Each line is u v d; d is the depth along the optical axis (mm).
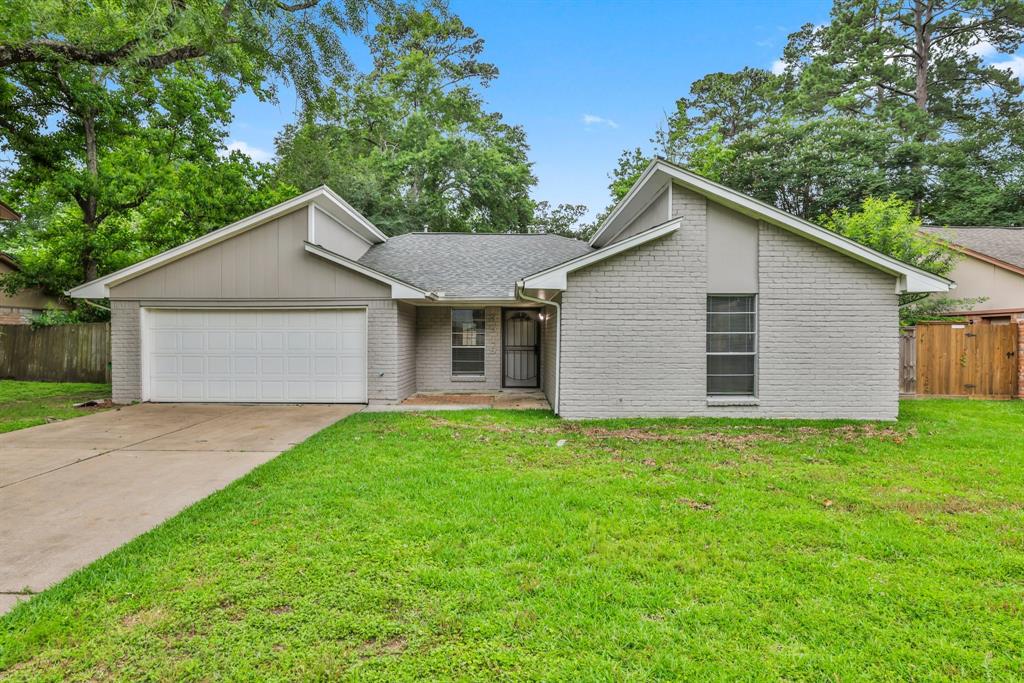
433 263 12555
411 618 2643
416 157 24922
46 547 3547
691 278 8539
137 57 7945
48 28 7926
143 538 3627
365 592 2883
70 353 14352
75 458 5988
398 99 28094
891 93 29172
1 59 7777
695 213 8516
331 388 10453
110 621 2617
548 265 12383
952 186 22125
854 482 4906
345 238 12195
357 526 3826
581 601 2799
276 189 21125
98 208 16875
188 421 8461
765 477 5070
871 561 3271
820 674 2236
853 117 26469
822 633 2512
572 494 4523
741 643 2449
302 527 3809
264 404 10445
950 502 4324
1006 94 26922
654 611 2715
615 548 3449
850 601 2799
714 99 35625
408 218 25031
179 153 18203
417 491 4633
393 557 3316
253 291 10375
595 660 2322
